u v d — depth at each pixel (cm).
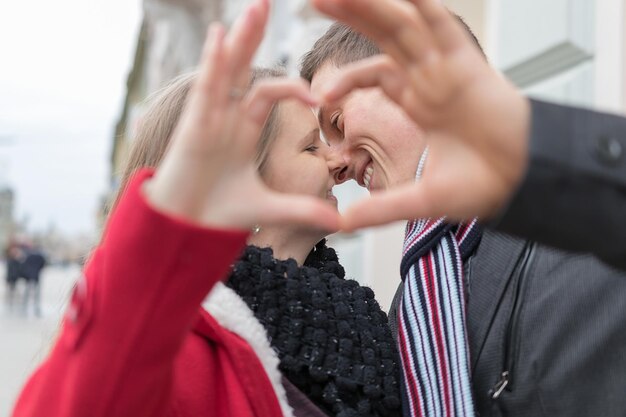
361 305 106
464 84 57
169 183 61
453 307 100
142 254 62
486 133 57
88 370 65
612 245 60
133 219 63
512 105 58
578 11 237
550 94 249
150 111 112
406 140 117
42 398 68
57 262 4359
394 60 58
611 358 91
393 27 56
